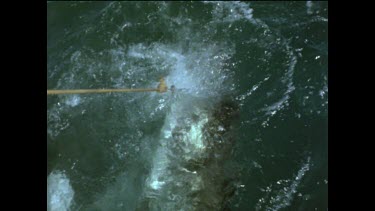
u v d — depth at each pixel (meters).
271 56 7.69
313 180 6.25
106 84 7.64
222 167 6.29
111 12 8.61
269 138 6.67
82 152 6.96
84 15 8.77
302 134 6.73
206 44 7.97
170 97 7.22
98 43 8.23
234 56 7.73
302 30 8.08
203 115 6.79
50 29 8.63
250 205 6.02
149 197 6.19
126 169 6.63
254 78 7.41
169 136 6.72
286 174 6.31
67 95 7.60
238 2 8.62
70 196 6.45
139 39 8.20
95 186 6.54
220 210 5.91
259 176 6.29
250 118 6.88
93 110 7.42
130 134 7.00
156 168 6.44
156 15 8.45
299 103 7.06
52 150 7.01
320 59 7.59
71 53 8.17
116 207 6.23
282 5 8.58
